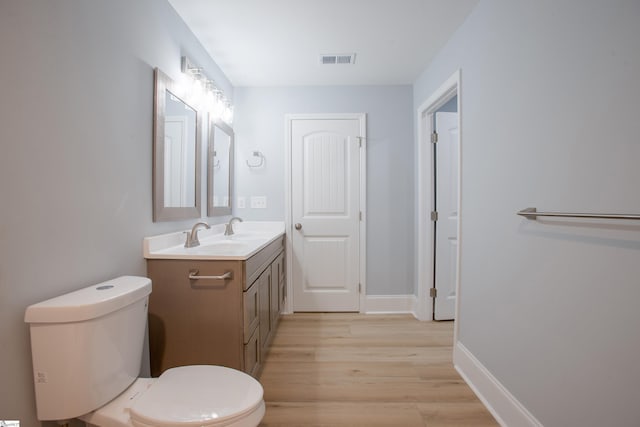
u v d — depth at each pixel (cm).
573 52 100
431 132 262
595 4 92
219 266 139
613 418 87
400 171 279
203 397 93
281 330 243
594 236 93
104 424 91
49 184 92
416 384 169
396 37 199
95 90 109
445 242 263
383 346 215
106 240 116
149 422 83
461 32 183
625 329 84
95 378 89
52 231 93
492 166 148
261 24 183
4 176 79
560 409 106
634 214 80
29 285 86
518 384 128
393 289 282
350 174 280
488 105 152
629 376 83
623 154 83
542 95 114
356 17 176
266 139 279
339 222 281
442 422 139
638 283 81
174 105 166
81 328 85
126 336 100
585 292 96
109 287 104
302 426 136
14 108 81
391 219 280
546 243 112
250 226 278
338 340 224
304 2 162
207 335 140
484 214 156
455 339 188
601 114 90
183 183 176
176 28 170
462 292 181
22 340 85
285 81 268
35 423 88
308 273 282
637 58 80
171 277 141
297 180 280
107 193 116
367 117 280
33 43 86
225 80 254
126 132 127
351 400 155
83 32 103
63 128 96
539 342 116
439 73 218
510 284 134
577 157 98
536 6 117
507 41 136
